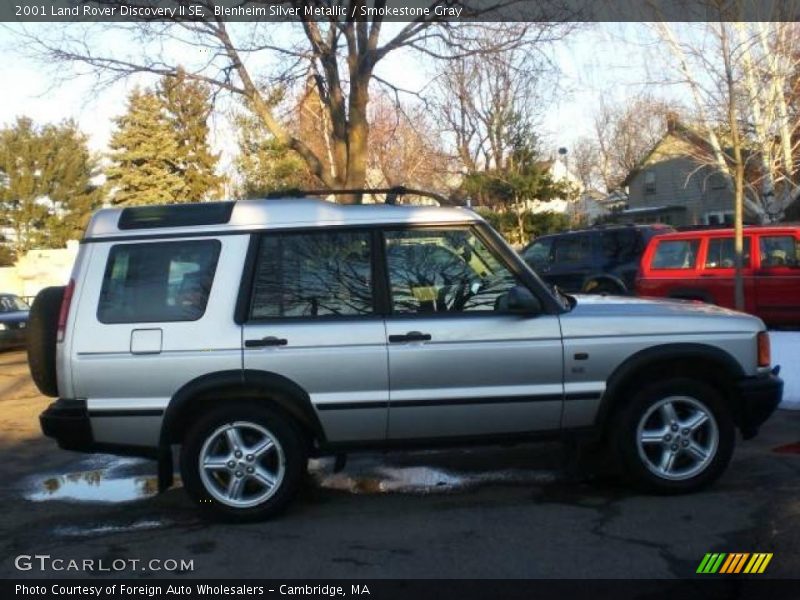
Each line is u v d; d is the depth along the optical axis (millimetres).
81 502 6270
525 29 13312
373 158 27891
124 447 5484
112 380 5402
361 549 5020
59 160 54531
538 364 5559
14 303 20422
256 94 13938
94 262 5539
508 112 32125
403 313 5570
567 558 4746
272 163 26875
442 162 33156
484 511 5656
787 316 12188
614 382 5621
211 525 5562
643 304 6031
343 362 5457
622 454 5738
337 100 13891
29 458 7805
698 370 5852
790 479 6082
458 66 15367
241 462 5516
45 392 5715
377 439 5582
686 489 5773
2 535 5516
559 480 6348
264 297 5539
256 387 5449
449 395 5512
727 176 15688
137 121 39656
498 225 31422
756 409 5809
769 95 12516
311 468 6949
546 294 5688
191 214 5656
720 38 11234
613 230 15492
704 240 12977
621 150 42469
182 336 5430
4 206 53875
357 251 5629
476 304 5648
